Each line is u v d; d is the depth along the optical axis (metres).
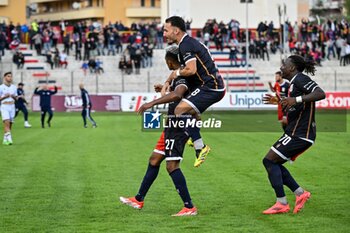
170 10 93.69
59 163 26.17
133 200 16.42
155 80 82.12
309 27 88.56
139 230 14.19
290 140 15.62
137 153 29.92
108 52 87.75
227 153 29.48
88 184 20.62
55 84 80.50
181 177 15.65
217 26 87.00
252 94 62.00
